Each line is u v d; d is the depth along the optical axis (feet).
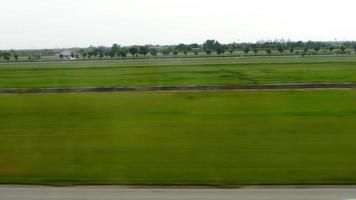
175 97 145.89
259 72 257.55
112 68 320.50
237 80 208.33
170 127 96.78
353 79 200.95
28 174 56.85
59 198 42.88
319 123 98.17
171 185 49.85
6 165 63.36
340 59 408.87
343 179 52.29
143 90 166.61
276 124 98.02
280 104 127.95
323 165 61.21
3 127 99.30
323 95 143.95
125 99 143.02
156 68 312.09
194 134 88.58
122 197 43.16
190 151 72.69
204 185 49.78
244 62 381.19
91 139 84.84
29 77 248.32
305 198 42.39
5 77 249.55
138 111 120.26
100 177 54.70
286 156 67.62
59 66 366.63
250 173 56.75
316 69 271.90
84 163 64.44
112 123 103.09
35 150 74.95
